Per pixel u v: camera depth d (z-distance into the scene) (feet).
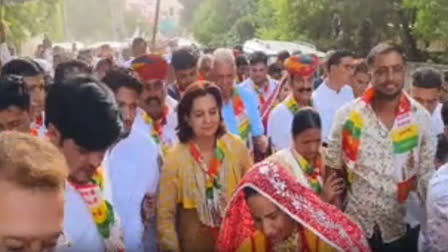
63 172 5.80
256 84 30.30
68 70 17.65
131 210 13.23
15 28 92.43
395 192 15.11
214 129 14.64
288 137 21.07
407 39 91.15
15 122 12.30
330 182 15.21
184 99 14.61
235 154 14.85
